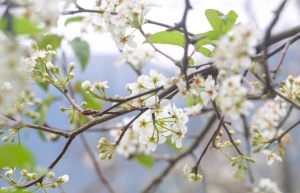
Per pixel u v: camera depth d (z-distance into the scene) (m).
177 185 2.91
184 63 0.91
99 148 0.97
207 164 2.61
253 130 1.05
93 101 1.33
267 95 1.00
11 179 0.94
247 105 0.88
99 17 1.02
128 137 1.41
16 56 0.81
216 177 2.61
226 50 0.86
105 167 2.86
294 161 2.94
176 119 0.98
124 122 1.44
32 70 0.97
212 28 1.01
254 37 0.86
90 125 0.96
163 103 0.95
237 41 0.86
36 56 0.97
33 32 0.80
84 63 1.27
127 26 0.97
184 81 0.93
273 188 1.50
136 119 0.98
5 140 0.97
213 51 0.97
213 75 0.96
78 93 1.34
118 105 0.94
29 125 0.97
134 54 1.16
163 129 0.98
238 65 0.88
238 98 0.88
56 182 0.96
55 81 0.98
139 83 0.96
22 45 0.81
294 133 2.81
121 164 2.93
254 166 2.80
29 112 1.17
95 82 0.95
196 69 1.00
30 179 0.95
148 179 2.99
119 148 1.47
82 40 1.26
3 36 0.81
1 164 0.79
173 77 0.93
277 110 1.25
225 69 0.90
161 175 1.54
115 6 0.98
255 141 1.05
